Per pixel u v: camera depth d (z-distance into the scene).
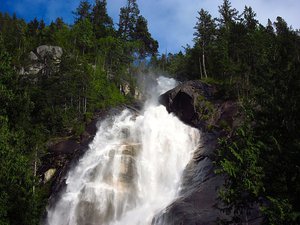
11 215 27.95
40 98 55.12
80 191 40.81
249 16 73.25
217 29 71.00
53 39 83.12
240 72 50.28
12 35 83.31
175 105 53.22
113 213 39.22
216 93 52.00
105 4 102.12
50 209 40.38
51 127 51.81
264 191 18.86
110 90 66.94
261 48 53.53
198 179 37.47
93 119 54.94
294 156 18.48
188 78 74.56
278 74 21.20
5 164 29.03
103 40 83.38
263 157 19.53
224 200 19.84
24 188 29.67
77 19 99.62
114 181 41.84
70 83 57.81
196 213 30.58
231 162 19.62
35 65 69.38
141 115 57.22
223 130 42.78
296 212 17.02
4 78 37.06
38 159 43.03
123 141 48.56
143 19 97.81
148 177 42.28
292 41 26.59
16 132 34.44
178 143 45.50
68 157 46.81
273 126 20.38
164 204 36.66
